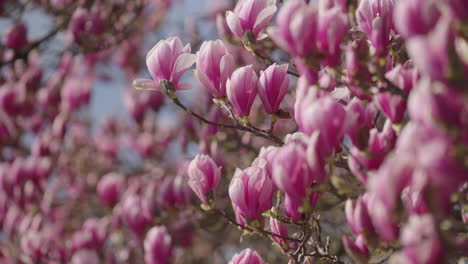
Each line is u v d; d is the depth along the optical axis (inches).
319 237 84.4
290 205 80.9
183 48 83.5
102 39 151.2
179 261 120.6
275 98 82.0
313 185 77.0
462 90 66.6
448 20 67.0
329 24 75.0
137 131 201.6
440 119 66.7
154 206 115.9
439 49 66.4
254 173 81.7
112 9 152.4
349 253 76.6
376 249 79.0
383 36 79.9
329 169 79.1
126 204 117.5
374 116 80.0
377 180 69.0
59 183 197.9
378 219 69.9
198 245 146.3
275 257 126.8
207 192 85.1
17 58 158.1
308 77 76.4
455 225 74.0
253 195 81.7
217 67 83.0
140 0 154.8
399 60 85.7
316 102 74.0
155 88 83.7
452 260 75.6
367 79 77.7
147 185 152.4
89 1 157.2
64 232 169.0
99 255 131.5
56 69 181.5
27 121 180.9
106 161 205.5
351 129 75.5
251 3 83.8
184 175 118.3
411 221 68.1
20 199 150.9
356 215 75.1
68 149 200.8
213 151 109.6
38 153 160.2
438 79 66.6
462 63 66.6
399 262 69.1
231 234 141.4
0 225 150.1
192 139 129.1
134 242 126.7
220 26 94.8
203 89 131.0
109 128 210.4
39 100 180.2
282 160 76.0
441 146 66.3
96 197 194.4
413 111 67.5
